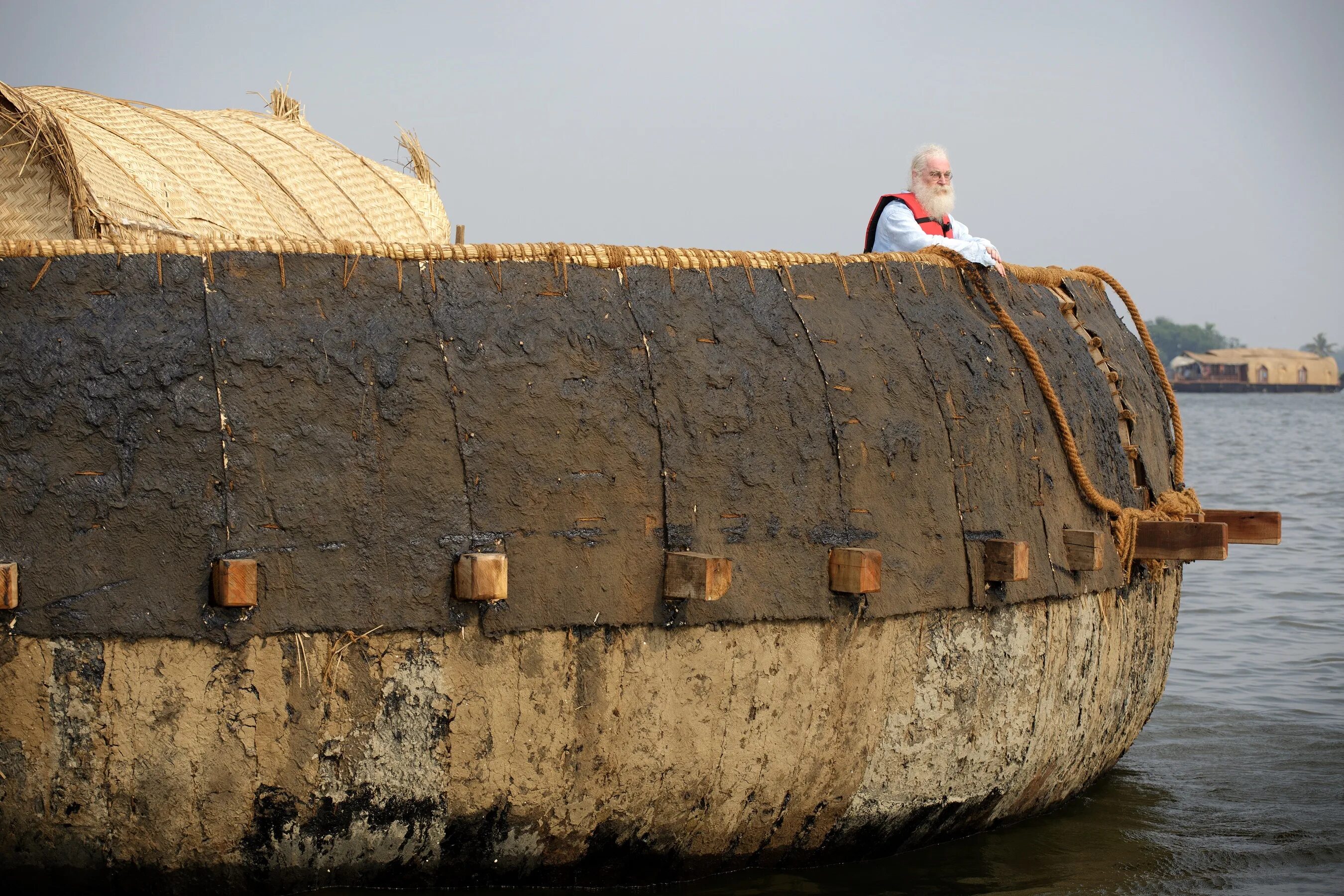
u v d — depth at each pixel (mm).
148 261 8695
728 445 9555
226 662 8422
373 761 8758
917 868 11039
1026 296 12391
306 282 8875
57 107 12445
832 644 9820
